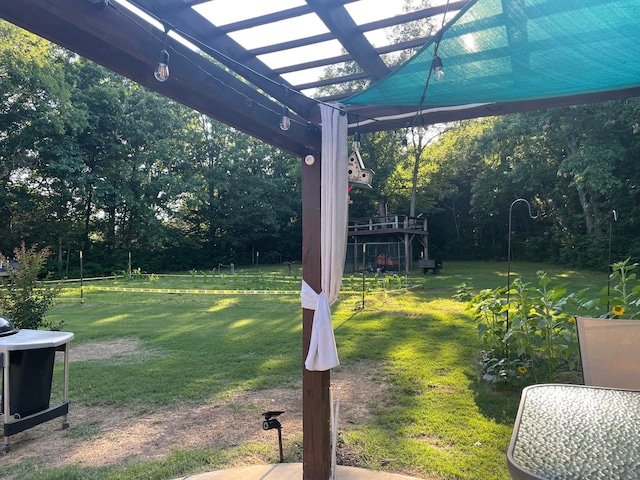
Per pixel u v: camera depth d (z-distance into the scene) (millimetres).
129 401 4180
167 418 3775
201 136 26000
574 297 4141
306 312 2703
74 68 19906
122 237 23375
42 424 3705
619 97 2658
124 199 21203
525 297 4301
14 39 15867
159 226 23094
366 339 6367
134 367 5250
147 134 21906
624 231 16766
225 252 27750
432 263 18531
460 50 2172
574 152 16234
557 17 1926
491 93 2627
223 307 9953
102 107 20938
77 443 3352
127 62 1749
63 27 1543
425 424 3461
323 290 2586
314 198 2713
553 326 4160
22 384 3320
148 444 3293
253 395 4273
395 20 2240
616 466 1083
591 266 18078
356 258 19609
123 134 21594
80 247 21516
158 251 24531
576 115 14789
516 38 2072
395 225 19391
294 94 2873
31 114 17547
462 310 8789
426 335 6555
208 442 3289
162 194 23375
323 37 2277
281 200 29438
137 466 2916
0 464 3037
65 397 3674
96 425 3678
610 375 2471
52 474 2840
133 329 7512
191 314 9031
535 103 2791
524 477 1045
